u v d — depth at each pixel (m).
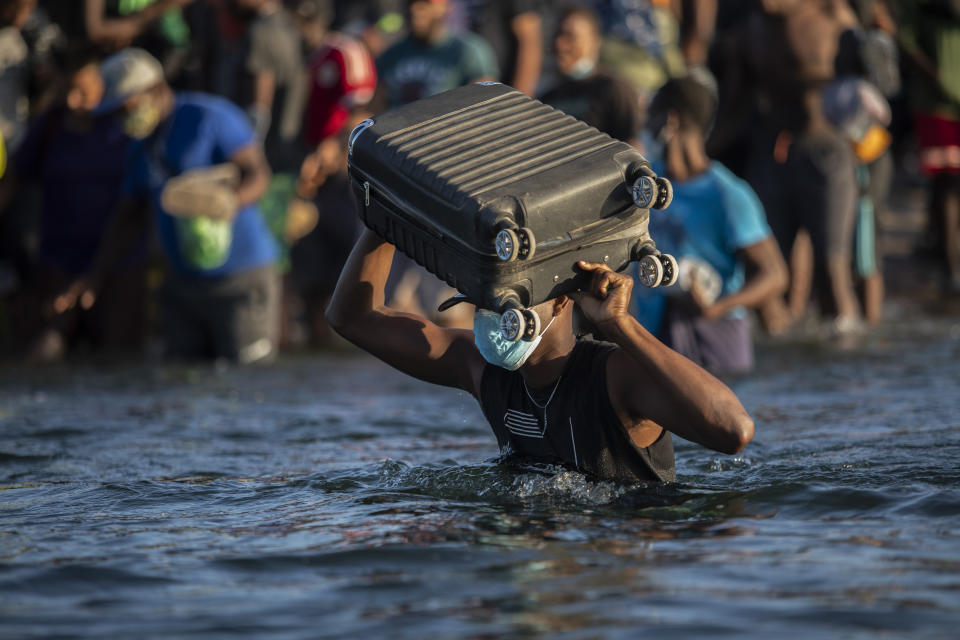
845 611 7.75
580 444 11.23
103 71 25.75
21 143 26.45
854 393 18.25
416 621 7.74
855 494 10.78
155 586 8.57
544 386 11.31
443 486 11.43
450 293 28.12
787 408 16.97
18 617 7.95
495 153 10.22
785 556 8.98
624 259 10.32
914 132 34.97
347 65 28.59
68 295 24.62
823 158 27.48
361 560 9.07
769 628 7.51
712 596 8.09
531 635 7.47
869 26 31.41
